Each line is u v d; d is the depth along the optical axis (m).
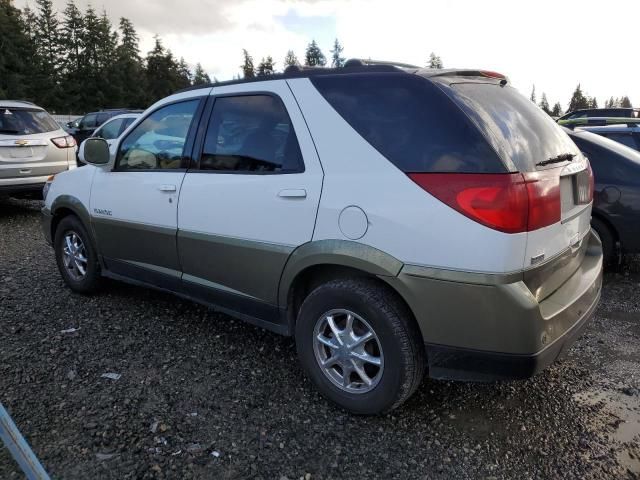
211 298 3.59
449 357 2.54
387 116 2.71
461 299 2.42
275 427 2.78
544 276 2.62
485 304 2.38
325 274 3.00
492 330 2.41
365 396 2.79
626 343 3.87
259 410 2.93
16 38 62.06
